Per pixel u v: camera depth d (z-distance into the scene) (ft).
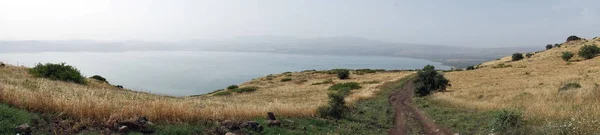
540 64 238.89
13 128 24.79
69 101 34.09
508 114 40.81
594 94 62.39
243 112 46.88
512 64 266.57
